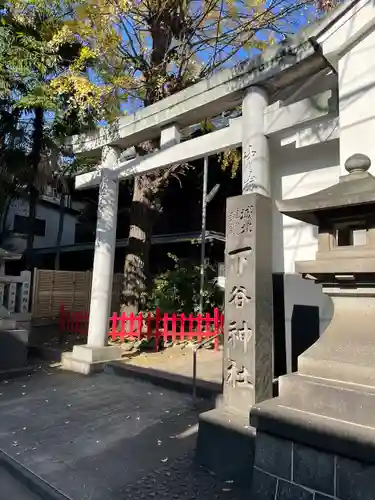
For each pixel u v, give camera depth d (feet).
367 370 8.15
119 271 56.75
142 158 22.41
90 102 28.04
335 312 9.50
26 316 28.25
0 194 36.70
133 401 17.33
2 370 21.79
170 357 24.75
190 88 19.30
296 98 17.51
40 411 16.07
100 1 28.19
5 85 28.55
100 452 12.10
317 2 23.07
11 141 33.58
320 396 8.43
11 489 10.49
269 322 12.28
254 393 11.40
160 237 48.37
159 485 10.00
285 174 16.38
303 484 8.08
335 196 8.47
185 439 13.09
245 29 29.07
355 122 12.63
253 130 15.99
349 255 8.77
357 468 7.36
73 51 32.04
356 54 12.87
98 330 23.85
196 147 19.24
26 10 29.94
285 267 15.79
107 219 24.29
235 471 10.31
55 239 67.56
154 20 30.22
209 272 39.68
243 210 12.66
